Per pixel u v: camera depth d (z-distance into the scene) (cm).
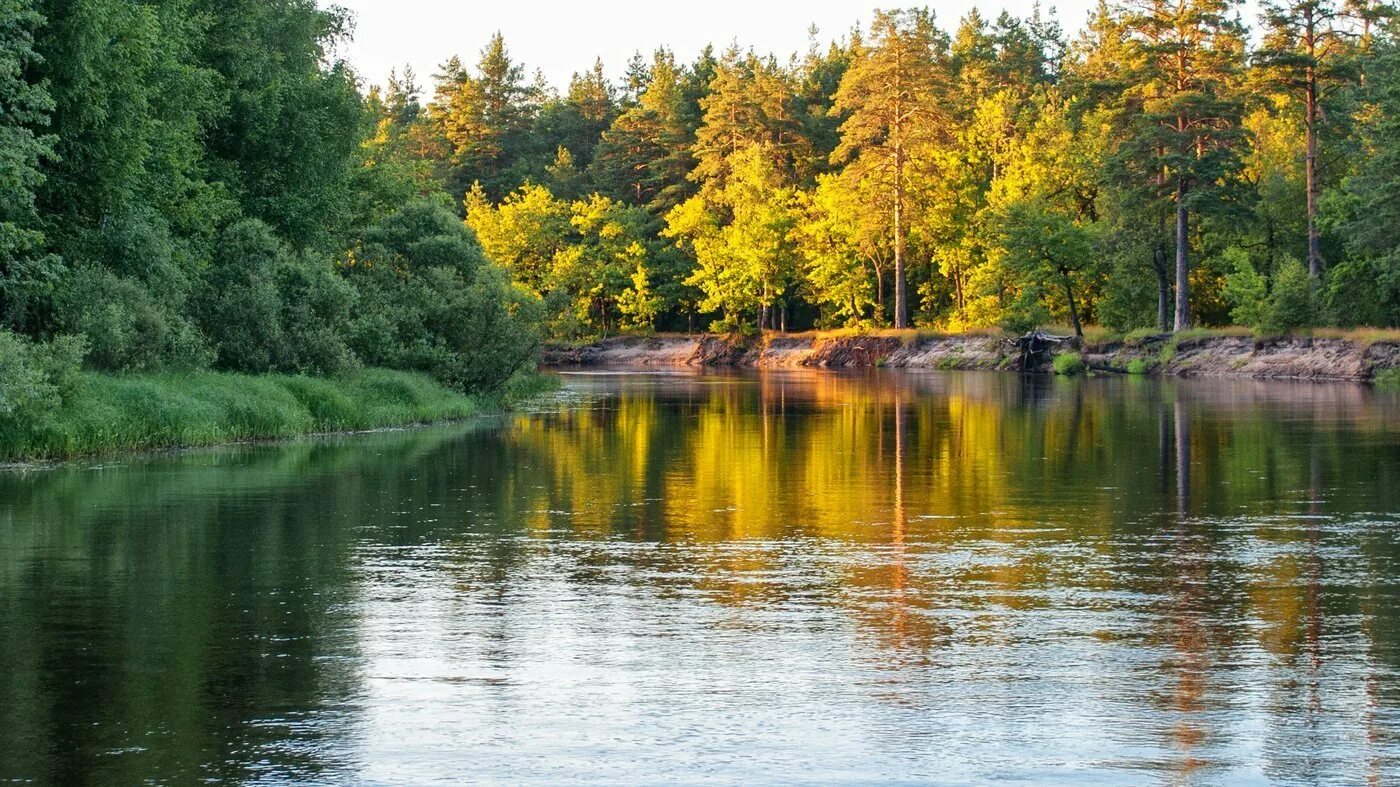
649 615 1158
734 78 12038
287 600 1222
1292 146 8619
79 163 3198
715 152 11950
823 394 5675
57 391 2664
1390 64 6881
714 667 977
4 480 2231
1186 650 1027
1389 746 792
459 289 4684
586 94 15600
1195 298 8838
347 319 4012
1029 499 2008
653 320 12600
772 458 2700
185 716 856
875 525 1728
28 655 1009
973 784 734
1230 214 7744
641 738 812
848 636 1075
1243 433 3281
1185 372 7519
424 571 1377
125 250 3325
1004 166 9769
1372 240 6762
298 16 4678
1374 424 3581
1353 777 741
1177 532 1658
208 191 3872
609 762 769
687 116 12900
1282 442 3009
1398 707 871
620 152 13400
